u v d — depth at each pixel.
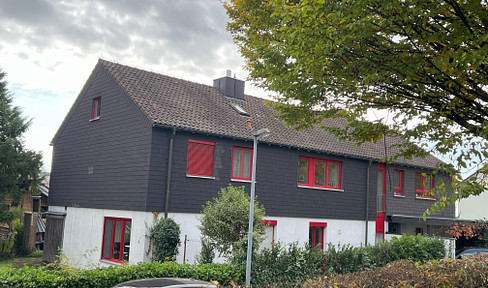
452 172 6.60
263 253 11.66
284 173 18.95
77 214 18.80
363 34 6.45
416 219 23.64
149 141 15.64
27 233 22.03
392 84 7.30
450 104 7.06
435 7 6.09
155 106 16.70
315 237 20.11
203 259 12.64
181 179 16.06
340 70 7.19
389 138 24.59
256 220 12.75
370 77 6.68
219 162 17.08
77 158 19.48
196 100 19.03
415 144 7.99
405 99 7.80
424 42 6.57
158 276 10.34
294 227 19.06
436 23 6.71
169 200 15.69
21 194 22.61
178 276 10.48
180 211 15.89
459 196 5.54
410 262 10.63
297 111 8.73
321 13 6.48
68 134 20.36
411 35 6.66
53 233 20.02
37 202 27.03
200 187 16.47
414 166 23.95
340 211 20.78
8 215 21.80
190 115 17.27
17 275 8.95
